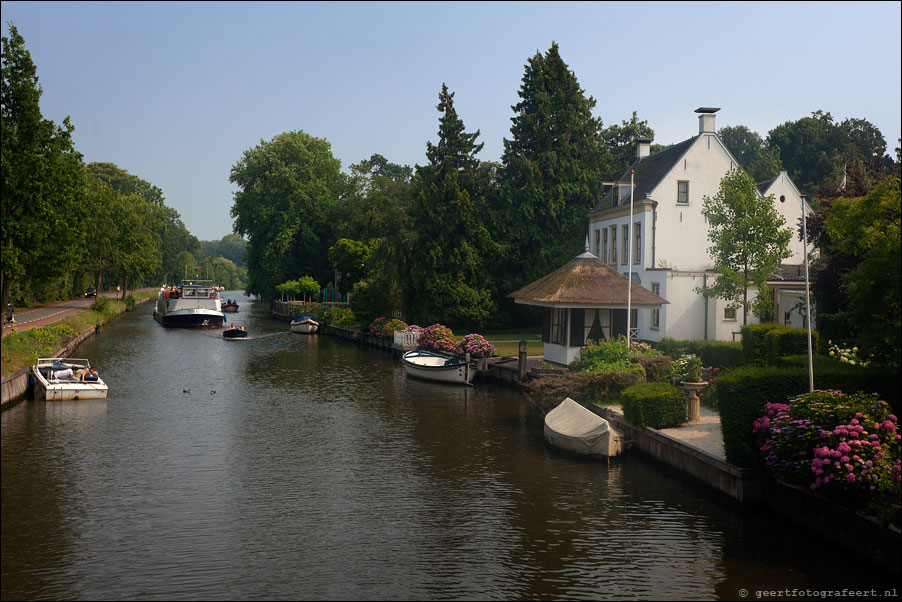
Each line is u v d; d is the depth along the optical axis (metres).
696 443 18.61
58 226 30.95
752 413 15.95
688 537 14.52
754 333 23.81
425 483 18.44
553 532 14.89
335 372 40.31
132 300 104.38
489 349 38.81
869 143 74.69
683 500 16.91
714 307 37.88
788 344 21.50
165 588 12.18
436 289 52.38
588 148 54.88
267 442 22.95
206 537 14.57
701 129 41.31
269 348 53.25
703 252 41.28
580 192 53.03
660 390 21.38
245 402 30.30
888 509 12.03
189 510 16.25
